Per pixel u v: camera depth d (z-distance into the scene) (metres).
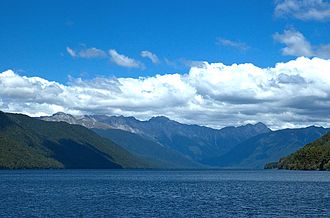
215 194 150.88
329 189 170.88
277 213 98.12
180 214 97.88
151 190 173.62
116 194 151.62
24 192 159.00
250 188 183.50
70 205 114.56
